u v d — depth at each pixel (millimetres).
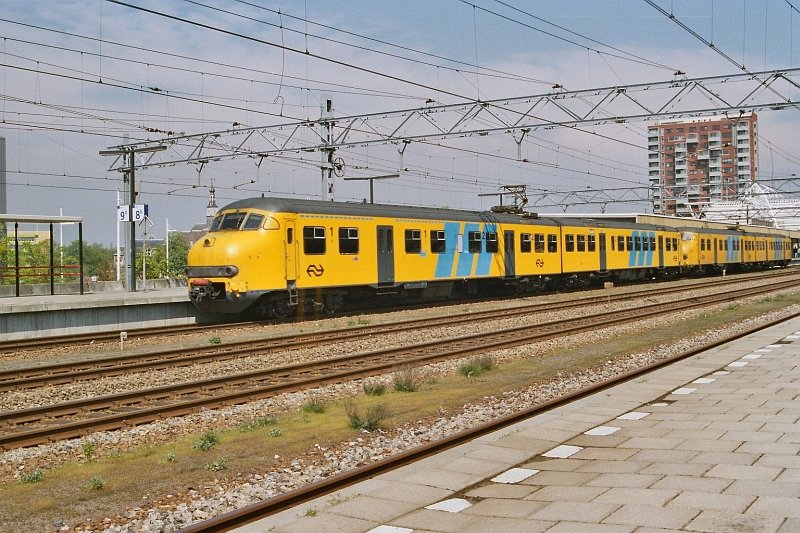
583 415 11469
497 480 8250
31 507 8016
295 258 28188
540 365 17641
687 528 6250
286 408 13578
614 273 50656
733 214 100875
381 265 31562
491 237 37906
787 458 8336
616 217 67562
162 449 10562
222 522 6863
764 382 13602
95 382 16422
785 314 28109
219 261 27000
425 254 33750
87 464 9828
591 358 18531
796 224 128375
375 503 7535
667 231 57531
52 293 35500
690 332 23641
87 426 11891
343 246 29984
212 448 10367
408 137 36312
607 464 8602
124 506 8000
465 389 14633
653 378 14648
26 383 15891
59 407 13195
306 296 29438
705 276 66875
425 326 25984
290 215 28078
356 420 11422
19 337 25594
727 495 7082
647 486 7570
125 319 28484
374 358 19188
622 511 6809
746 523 6285
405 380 14820
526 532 6457
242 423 12367
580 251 45594
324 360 17938
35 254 59312
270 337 23031
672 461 8508
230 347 21312
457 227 35688
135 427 12164
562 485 7871
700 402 12086
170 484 8734
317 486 7859
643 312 29875
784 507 6660
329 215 29500
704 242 63250
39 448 10945
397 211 32594
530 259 40969
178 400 14336
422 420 11898
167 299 29672
